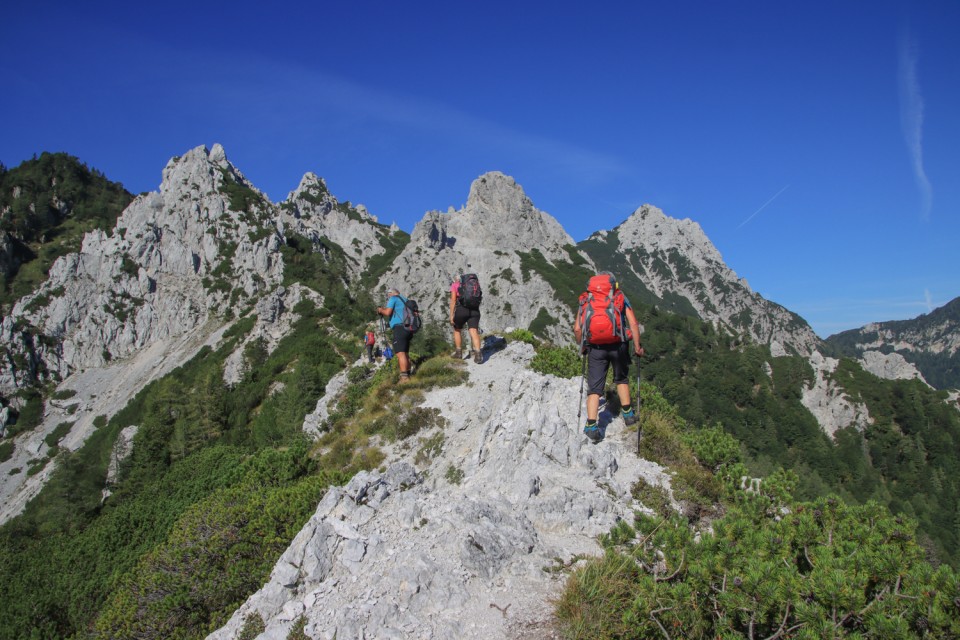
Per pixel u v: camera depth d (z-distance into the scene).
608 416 10.21
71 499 56.00
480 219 174.38
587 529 7.25
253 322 93.50
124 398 89.56
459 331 14.68
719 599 4.70
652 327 137.12
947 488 85.81
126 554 27.64
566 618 5.30
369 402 14.40
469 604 5.71
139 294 109.75
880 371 170.88
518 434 9.23
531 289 146.62
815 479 81.44
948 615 3.98
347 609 5.73
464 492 8.59
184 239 117.62
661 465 8.98
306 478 12.40
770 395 108.50
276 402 57.88
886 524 5.50
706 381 111.25
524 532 6.77
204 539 10.66
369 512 7.26
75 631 23.55
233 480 14.45
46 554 30.52
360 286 140.12
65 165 166.88
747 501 7.58
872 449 97.56
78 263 113.56
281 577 6.44
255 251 113.94
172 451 55.78
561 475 8.41
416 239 162.75
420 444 11.99
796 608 4.26
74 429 87.25
